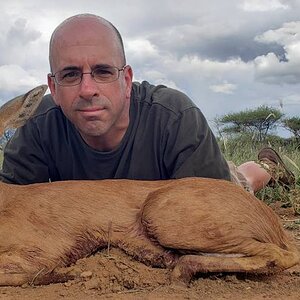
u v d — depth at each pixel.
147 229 0.84
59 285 0.81
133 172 1.02
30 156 1.08
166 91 1.06
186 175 1.00
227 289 0.76
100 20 0.96
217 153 1.04
